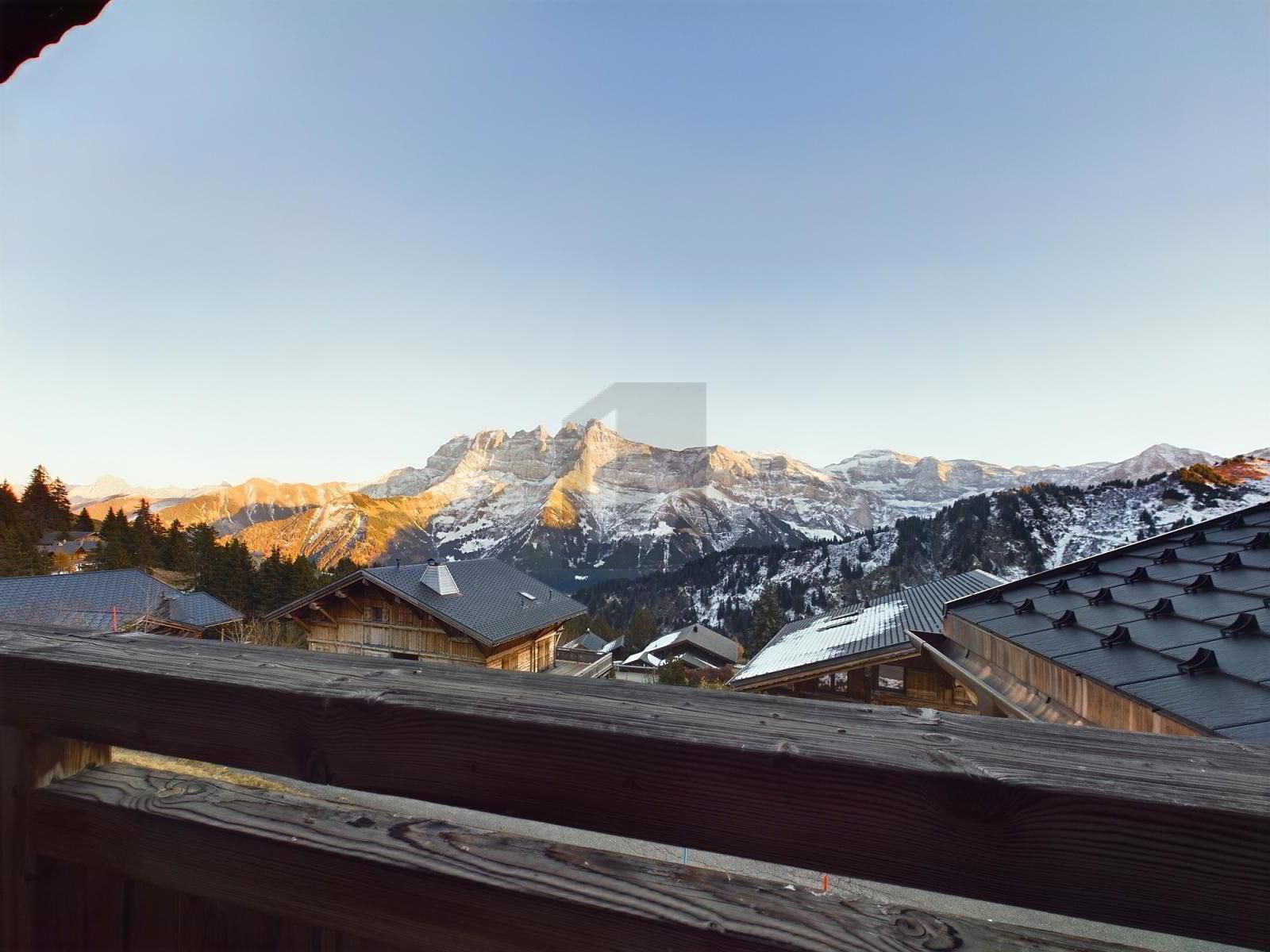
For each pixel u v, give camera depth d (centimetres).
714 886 68
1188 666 313
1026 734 71
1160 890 57
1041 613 514
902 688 953
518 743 74
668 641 4541
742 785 67
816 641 1182
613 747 71
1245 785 59
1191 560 483
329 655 104
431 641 1475
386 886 75
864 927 63
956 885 61
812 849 65
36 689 96
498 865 73
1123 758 66
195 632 2161
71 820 91
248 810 85
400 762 79
